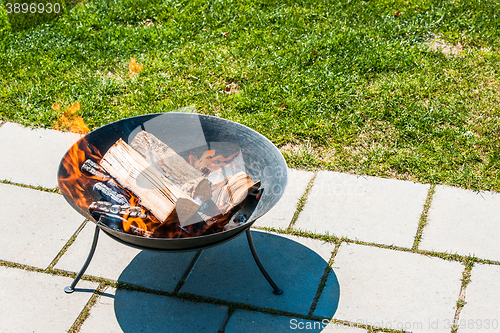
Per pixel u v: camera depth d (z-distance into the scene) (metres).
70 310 2.30
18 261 2.56
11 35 4.69
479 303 2.29
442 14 4.69
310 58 4.27
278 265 2.55
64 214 2.88
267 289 2.42
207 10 5.02
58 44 4.58
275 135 3.51
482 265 2.48
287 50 4.36
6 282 2.44
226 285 2.44
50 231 2.76
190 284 2.45
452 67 4.09
